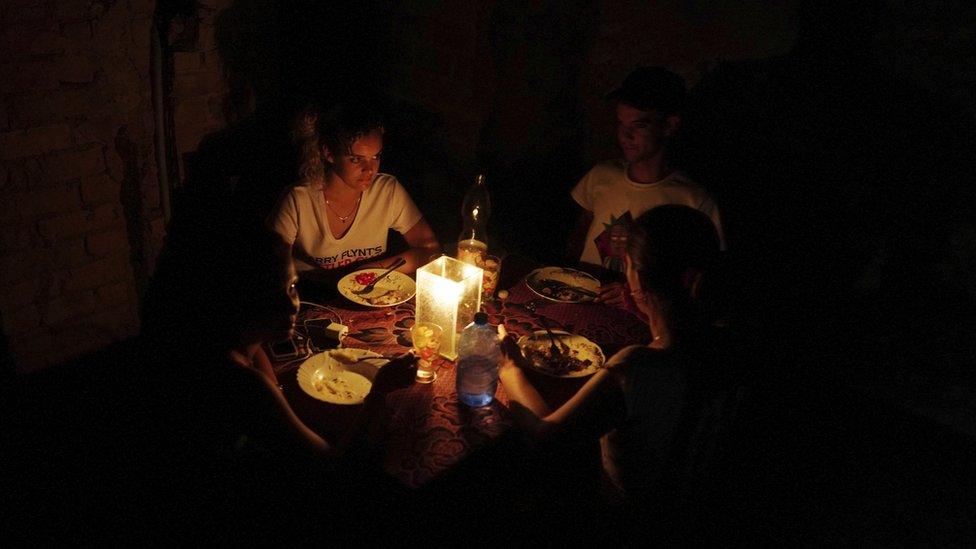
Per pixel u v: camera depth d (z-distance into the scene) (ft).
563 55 10.93
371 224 8.27
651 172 8.04
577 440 4.80
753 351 10.28
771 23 9.20
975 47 8.00
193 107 10.34
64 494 7.80
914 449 9.31
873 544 7.97
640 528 5.48
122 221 9.92
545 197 11.84
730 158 10.09
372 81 12.10
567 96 11.27
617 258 8.48
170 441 8.63
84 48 8.86
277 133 11.52
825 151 9.32
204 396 9.18
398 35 11.41
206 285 10.97
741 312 10.19
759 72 9.50
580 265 8.50
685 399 4.94
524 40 10.58
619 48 10.59
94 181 9.45
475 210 9.16
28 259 9.07
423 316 6.24
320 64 11.50
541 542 5.99
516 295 7.63
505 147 11.21
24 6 8.16
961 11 8.00
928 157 8.71
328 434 5.20
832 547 7.89
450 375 6.08
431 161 11.72
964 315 9.11
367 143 7.13
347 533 5.99
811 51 9.04
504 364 5.71
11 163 8.57
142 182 10.00
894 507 8.47
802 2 8.88
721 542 7.84
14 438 8.50
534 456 5.10
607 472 5.45
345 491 4.99
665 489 5.30
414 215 8.45
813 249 9.84
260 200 11.54
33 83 8.49
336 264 8.25
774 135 9.63
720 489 8.55
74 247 9.49
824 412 9.93
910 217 9.09
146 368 9.87
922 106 8.55
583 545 5.85
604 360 6.38
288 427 4.91
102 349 10.18
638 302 5.22
